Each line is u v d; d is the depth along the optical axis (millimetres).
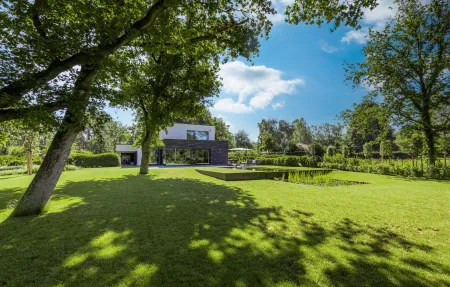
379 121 15742
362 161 17328
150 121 11781
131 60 8195
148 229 3576
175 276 2221
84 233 3400
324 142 49156
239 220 4078
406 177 12641
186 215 4391
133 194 6598
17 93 3908
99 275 2229
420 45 13523
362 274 2297
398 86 14273
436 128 13281
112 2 4691
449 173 11625
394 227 3768
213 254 2697
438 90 13125
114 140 41094
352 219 4195
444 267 2447
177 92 12016
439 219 4230
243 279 2182
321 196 6391
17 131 5543
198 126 27438
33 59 4039
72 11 4520
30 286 2061
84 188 7746
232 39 7020
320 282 2146
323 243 3068
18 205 4469
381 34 14273
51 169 4766
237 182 9578
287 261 2545
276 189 7652
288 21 6191
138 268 2363
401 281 2172
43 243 3029
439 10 12602
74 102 4391
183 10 6332
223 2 6023
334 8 5422
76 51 4309
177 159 24766
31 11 3955
